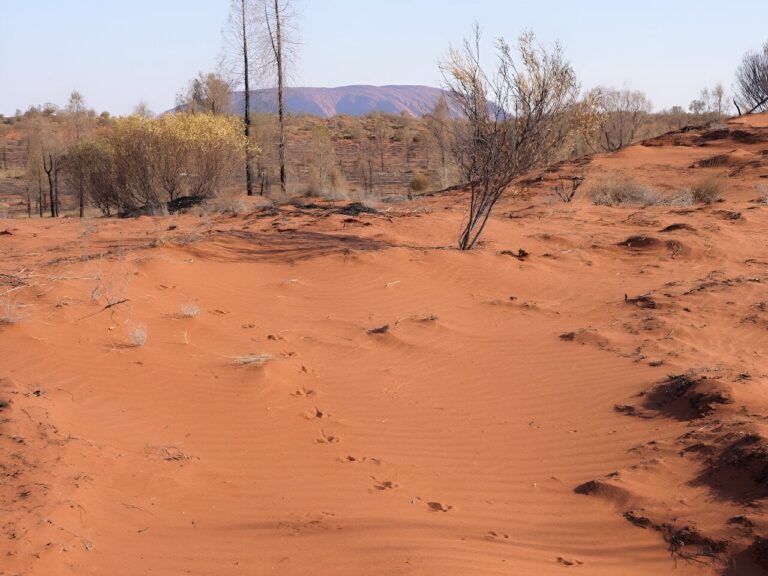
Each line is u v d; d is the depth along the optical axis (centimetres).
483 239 1614
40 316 902
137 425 685
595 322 1078
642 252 1529
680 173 2866
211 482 593
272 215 1973
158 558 468
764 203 2192
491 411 766
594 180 2720
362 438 694
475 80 1437
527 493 594
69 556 455
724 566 466
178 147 2589
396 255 1373
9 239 1689
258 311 1077
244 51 3039
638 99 5031
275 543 491
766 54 4588
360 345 953
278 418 723
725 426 651
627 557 491
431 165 5759
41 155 4656
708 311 1092
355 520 529
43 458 572
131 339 862
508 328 1049
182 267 1219
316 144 5041
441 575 438
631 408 754
